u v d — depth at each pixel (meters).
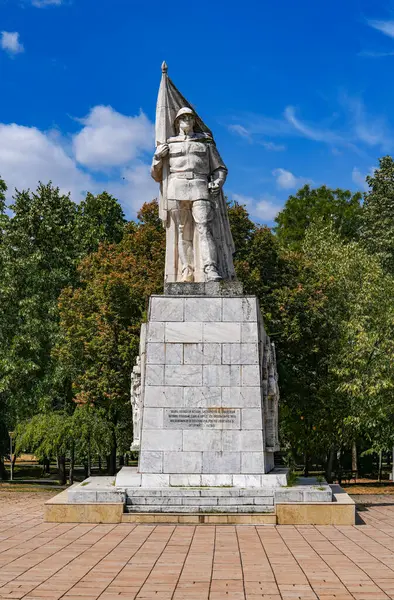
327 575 7.96
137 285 25.86
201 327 13.29
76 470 49.22
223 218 15.38
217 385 13.05
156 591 7.30
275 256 29.14
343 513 11.65
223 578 7.84
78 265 31.95
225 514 11.73
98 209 38.84
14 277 30.67
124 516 11.77
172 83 15.42
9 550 9.45
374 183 42.62
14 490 25.91
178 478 12.58
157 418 12.93
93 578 7.85
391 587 7.41
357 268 31.23
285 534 10.67
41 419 29.08
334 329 27.73
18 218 33.97
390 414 24.50
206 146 15.06
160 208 15.20
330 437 28.53
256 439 12.80
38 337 30.53
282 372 26.25
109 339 25.69
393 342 23.12
